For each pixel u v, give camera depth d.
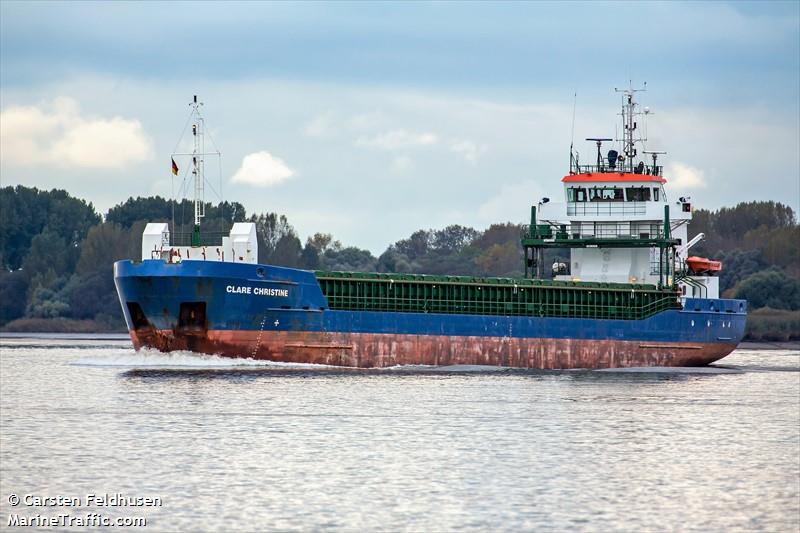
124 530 167.88
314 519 172.75
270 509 177.62
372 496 185.00
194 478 194.38
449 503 182.00
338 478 195.25
